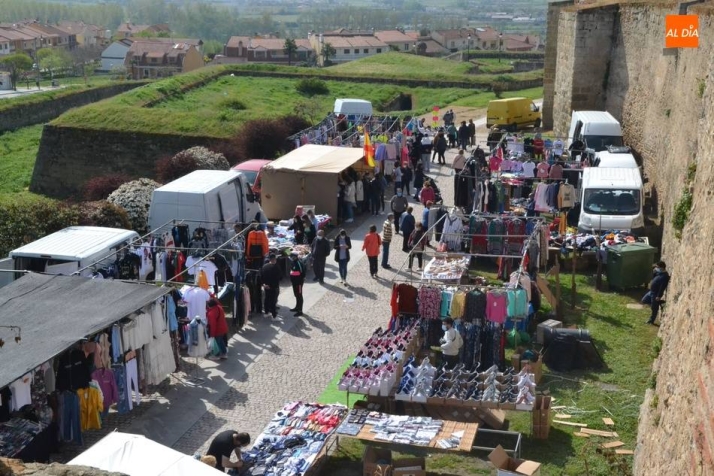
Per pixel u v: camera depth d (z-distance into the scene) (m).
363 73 65.62
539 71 68.19
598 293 22.23
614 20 37.59
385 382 15.25
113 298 16.11
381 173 31.44
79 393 14.64
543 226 22.45
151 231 24.11
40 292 16.39
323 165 28.42
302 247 24.38
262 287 21.03
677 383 11.02
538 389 16.95
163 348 16.61
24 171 54.34
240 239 22.06
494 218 23.53
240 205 26.28
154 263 21.45
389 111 59.44
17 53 166.62
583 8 38.06
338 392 16.97
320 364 18.31
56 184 45.84
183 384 17.34
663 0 31.47
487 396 15.02
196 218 24.06
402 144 34.50
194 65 162.50
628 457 14.36
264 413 16.22
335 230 28.09
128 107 46.69
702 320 10.09
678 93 25.03
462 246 24.19
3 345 14.00
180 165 33.38
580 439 15.09
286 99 59.34
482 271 23.48
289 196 28.27
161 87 56.47
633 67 34.28
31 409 14.30
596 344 19.02
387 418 14.61
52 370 14.51
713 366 8.87
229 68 65.56
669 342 12.62
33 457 13.77
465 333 17.66
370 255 23.50
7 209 24.56
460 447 13.61
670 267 21.66
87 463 10.98
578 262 23.81
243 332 20.00
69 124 45.44
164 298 16.67
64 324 14.85
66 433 14.70
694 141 21.64
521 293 17.73
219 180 25.38
